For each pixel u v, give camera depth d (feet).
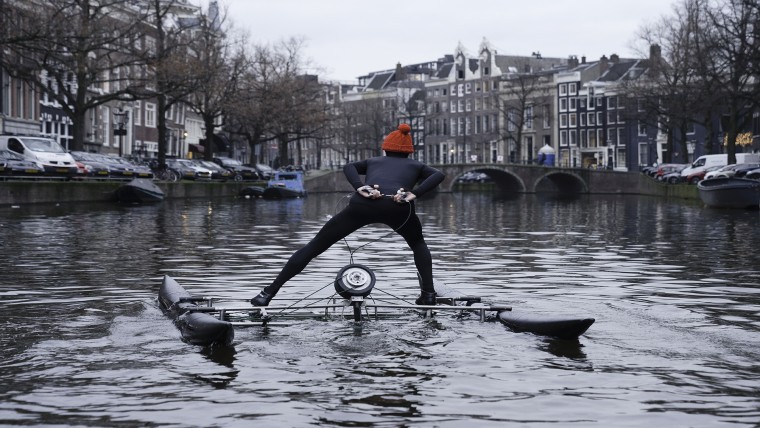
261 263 44.91
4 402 17.67
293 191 187.83
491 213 119.96
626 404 17.71
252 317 26.73
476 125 403.75
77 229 70.95
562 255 51.21
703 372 20.25
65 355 21.75
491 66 394.73
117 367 20.54
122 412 17.04
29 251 50.90
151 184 137.90
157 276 38.65
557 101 365.61
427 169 27.63
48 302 30.50
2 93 175.01
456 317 27.09
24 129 183.11
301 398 18.04
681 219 98.99
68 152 137.49
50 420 16.53
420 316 27.27
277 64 227.20
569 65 391.86
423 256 27.84
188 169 180.04
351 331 24.82
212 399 17.94
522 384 19.17
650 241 63.36
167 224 80.48
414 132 433.48
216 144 310.45
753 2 134.72
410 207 27.02
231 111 205.77
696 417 16.88
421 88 455.63
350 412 17.12
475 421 16.62
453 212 124.26
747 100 163.32
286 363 20.99
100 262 44.83
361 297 26.13
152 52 164.86
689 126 302.66
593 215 111.96
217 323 22.57
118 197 133.49
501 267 43.91
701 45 188.85
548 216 109.40
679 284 36.55
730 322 26.81
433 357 21.63
